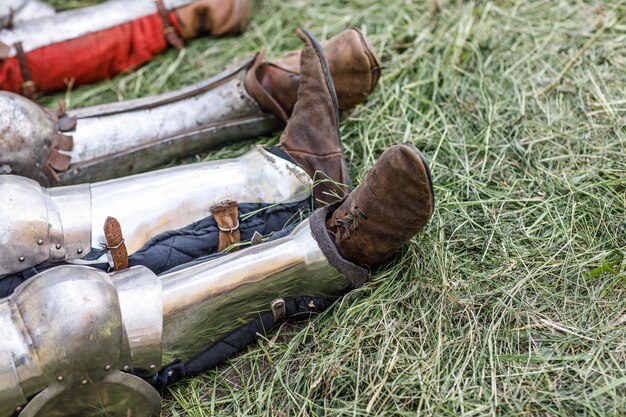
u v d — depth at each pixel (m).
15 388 1.39
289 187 1.79
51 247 1.60
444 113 2.21
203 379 1.68
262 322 1.69
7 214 1.56
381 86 2.30
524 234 1.83
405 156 1.53
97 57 2.40
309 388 1.58
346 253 1.71
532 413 1.46
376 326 1.66
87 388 1.44
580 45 2.38
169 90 2.48
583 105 2.16
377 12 2.65
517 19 2.51
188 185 1.75
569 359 1.53
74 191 1.68
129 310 1.50
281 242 1.66
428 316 1.66
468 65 2.36
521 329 1.61
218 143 2.17
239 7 2.57
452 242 1.82
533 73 2.30
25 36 2.30
